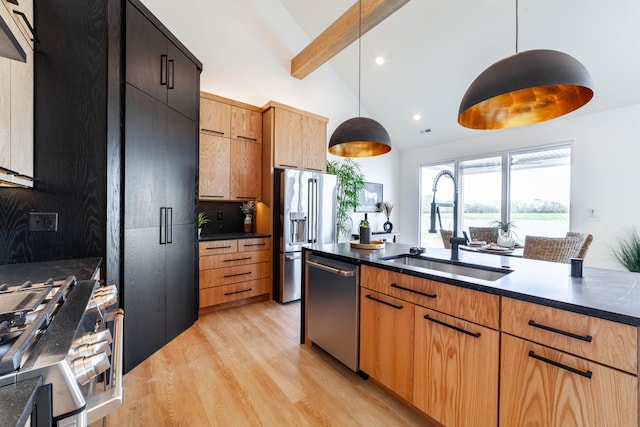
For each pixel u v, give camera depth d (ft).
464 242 6.49
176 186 8.14
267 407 5.30
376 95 16.03
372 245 7.54
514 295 3.68
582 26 9.23
